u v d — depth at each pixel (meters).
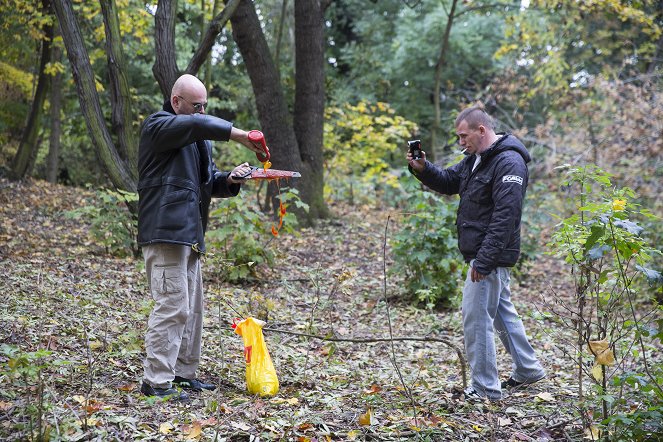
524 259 10.04
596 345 3.39
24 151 15.68
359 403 4.20
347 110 15.85
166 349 3.96
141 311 5.00
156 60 8.88
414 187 8.06
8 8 14.08
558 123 14.34
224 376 4.58
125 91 9.12
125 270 8.00
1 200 12.91
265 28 20.36
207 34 8.91
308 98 12.59
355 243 11.29
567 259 3.71
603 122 13.23
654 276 3.46
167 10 8.80
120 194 8.96
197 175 4.07
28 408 3.29
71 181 17.95
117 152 9.14
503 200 4.24
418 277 7.95
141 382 4.23
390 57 23.39
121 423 3.46
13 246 8.89
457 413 4.07
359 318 7.10
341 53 25.45
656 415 3.28
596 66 19.95
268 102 12.09
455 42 21.19
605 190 3.94
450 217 8.05
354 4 24.50
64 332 5.08
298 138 12.66
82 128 18.52
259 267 8.51
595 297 3.91
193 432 3.35
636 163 12.08
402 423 3.81
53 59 15.28
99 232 8.88
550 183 12.20
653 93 13.41
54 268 7.66
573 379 5.11
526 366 4.64
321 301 7.42
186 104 4.03
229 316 6.33
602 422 3.31
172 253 3.96
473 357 4.36
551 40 17.55
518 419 4.05
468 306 4.36
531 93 17.05
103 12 9.09
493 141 4.46
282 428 3.60
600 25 18.22
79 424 3.33
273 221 12.03
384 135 14.95
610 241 3.48
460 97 19.30
